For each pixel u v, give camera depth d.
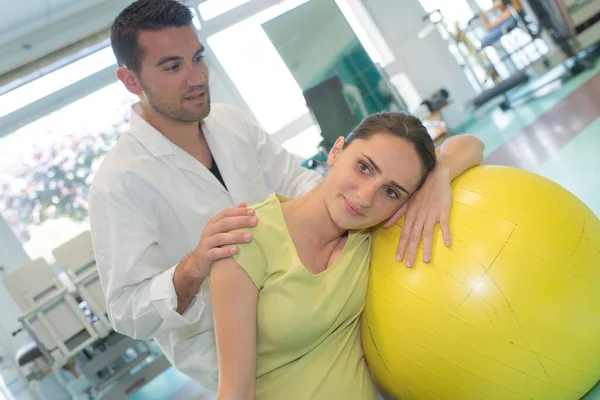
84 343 3.21
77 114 5.27
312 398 1.15
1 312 4.66
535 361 1.04
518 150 3.92
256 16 5.99
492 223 1.10
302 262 1.17
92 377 3.49
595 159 3.00
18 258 4.96
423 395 1.17
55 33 5.13
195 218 1.50
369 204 1.09
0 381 3.75
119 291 1.33
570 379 1.07
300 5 5.90
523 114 4.89
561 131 3.85
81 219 5.21
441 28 6.32
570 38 5.53
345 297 1.18
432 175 1.24
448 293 1.07
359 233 1.25
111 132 5.36
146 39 1.33
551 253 1.06
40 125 5.16
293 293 1.12
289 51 5.86
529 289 1.04
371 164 1.09
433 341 1.09
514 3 5.57
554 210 1.12
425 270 1.12
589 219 1.17
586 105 4.11
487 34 5.73
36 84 5.09
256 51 5.95
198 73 1.40
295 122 5.95
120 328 1.39
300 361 1.18
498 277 1.05
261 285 1.13
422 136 1.14
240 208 1.16
